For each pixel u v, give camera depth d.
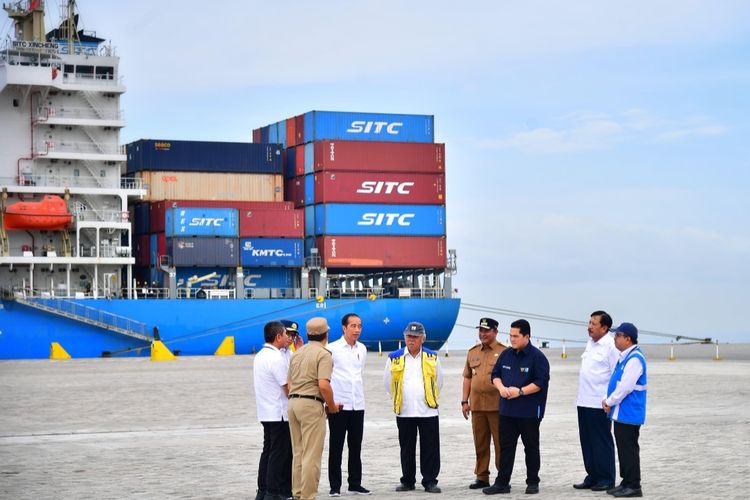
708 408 33.66
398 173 79.12
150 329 78.06
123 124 78.50
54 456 23.83
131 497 18.12
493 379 18.31
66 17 82.62
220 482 19.75
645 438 25.00
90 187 77.81
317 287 81.00
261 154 80.19
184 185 79.25
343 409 18.53
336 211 78.06
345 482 20.22
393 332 83.81
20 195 76.94
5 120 76.81
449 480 19.88
